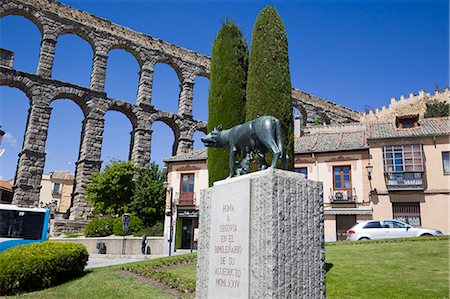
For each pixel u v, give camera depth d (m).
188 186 34.78
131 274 14.29
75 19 44.72
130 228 34.06
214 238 6.39
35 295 11.46
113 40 46.97
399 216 28.58
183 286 11.63
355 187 29.61
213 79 17.64
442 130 29.22
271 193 5.38
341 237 29.69
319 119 59.59
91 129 42.25
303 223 5.57
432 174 28.30
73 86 42.28
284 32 15.56
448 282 10.70
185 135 49.44
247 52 17.92
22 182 36.84
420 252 14.83
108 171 39.09
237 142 6.94
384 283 10.93
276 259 5.18
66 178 71.88
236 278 5.70
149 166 43.41
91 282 12.81
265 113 14.41
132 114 46.22
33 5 42.06
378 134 30.66
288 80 14.96
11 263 11.83
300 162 31.47
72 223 36.91
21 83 39.31
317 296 5.44
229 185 6.23
